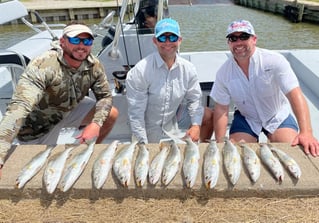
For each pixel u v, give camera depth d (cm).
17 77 377
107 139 378
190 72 296
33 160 225
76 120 328
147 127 319
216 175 203
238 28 265
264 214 195
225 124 299
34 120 297
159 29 272
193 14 1859
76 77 282
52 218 199
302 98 263
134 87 292
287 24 1781
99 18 2020
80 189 208
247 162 215
